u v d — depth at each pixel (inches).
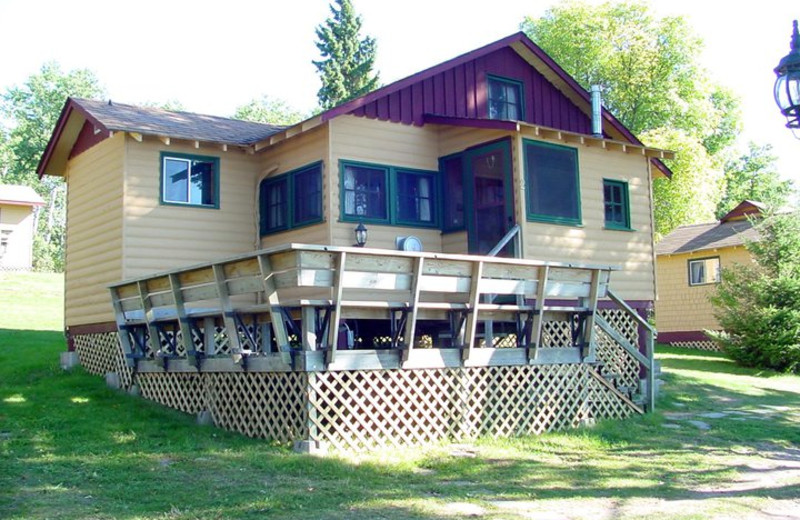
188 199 536.7
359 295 502.6
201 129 560.7
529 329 414.0
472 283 378.0
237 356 361.4
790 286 787.4
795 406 568.4
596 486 302.5
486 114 581.9
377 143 519.5
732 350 814.5
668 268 1087.0
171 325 444.8
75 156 597.3
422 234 536.1
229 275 362.0
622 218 585.6
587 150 560.1
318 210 506.0
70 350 588.7
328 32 1855.3
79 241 580.4
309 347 335.3
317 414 339.9
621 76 1334.9
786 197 870.4
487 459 342.6
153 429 383.9
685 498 288.5
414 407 390.9
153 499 259.1
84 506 249.6
